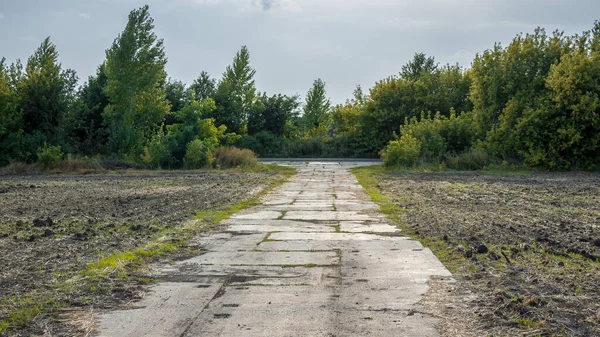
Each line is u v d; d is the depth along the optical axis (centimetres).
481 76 3588
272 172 3092
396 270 727
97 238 963
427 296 604
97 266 740
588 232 995
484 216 1223
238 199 1644
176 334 496
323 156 5228
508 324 508
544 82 3350
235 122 5725
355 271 725
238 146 5359
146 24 3978
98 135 4159
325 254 837
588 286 622
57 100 3725
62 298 603
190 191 1908
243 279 691
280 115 6112
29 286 647
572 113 3059
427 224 1115
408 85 5191
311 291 631
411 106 5059
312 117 7462
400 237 979
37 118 3684
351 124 5459
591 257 774
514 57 3459
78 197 1697
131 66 3925
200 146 3419
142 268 750
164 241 932
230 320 532
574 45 3503
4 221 1173
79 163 3300
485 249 821
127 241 936
